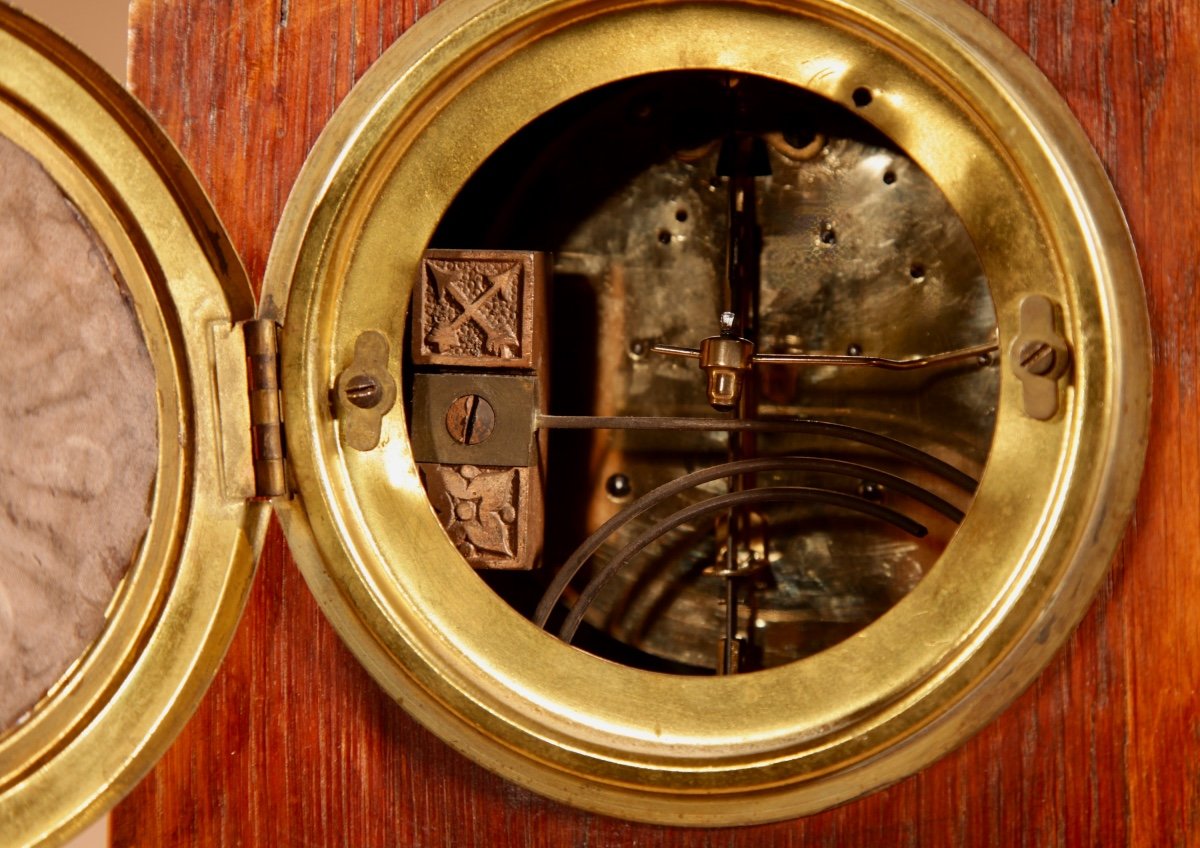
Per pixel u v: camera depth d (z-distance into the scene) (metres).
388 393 0.33
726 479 0.38
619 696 0.33
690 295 0.38
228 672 0.34
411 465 0.33
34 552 0.33
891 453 0.37
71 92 0.33
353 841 0.33
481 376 0.35
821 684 0.32
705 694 0.33
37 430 0.33
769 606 0.37
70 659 0.33
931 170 0.32
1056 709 0.32
